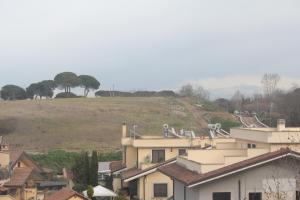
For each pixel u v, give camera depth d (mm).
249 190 30406
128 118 121500
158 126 116438
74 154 85688
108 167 74750
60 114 122875
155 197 49062
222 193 30531
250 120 103688
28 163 63906
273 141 34250
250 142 37906
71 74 182250
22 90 175500
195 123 118750
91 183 60375
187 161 35656
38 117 119188
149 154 55281
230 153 35781
